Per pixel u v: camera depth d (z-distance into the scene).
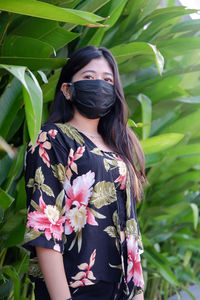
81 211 1.05
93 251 1.04
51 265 0.98
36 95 0.92
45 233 0.98
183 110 2.06
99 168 1.10
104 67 1.25
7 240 1.38
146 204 2.29
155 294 2.57
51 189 1.03
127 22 1.79
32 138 0.89
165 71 1.84
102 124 1.31
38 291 1.04
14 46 1.20
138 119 1.87
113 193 1.11
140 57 1.73
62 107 1.26
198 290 2.81
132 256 1.12
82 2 1.50
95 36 1.55
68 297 0.97
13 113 1.27
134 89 1.83
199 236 2.67
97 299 1.04
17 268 1.45
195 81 2.11
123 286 1.09
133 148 1.48
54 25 1.27
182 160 2.19
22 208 1.38
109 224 1.08
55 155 1.06
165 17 1.73
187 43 1.64
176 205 2.20
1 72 1.23
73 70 1.24
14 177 1.33
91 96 1.20
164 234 2.39
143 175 1.45
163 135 1.65
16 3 0.99
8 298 1.48
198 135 2.23
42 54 1.22
